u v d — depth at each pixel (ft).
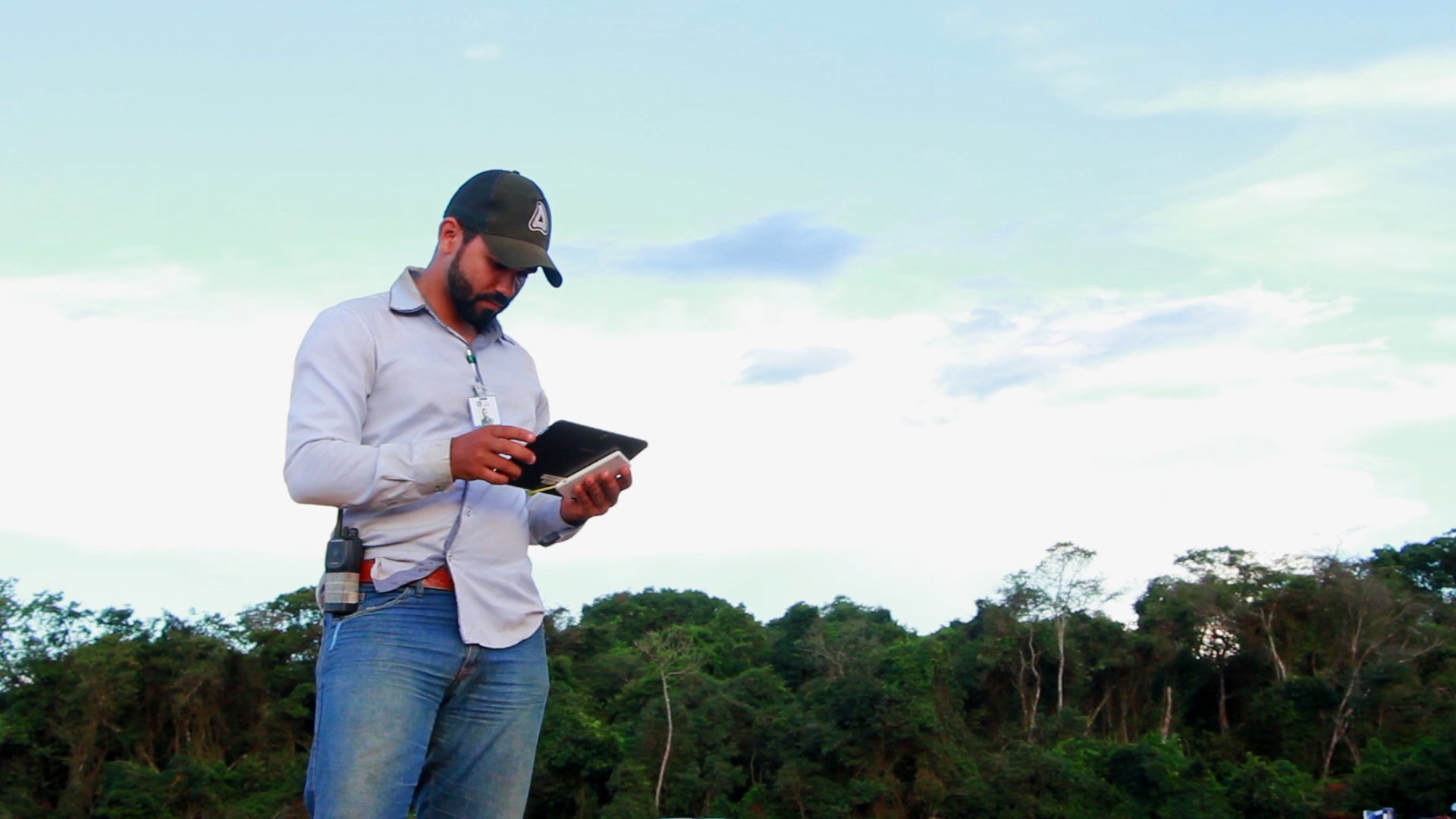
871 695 155.12
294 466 9.07
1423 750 147.13
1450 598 228.02
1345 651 189.37
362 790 8.98
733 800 159.74
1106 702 195.93
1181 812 151.94
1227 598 195.52
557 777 157.58
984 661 191.21
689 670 171.53
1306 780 161.99
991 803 149.69
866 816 150.30
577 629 213.87
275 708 164.86
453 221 9.87
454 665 9.50
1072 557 197.67
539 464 9.39
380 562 9.37
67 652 157.89
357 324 9.62
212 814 143.95
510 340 10.70
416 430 9.63
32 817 147.23
